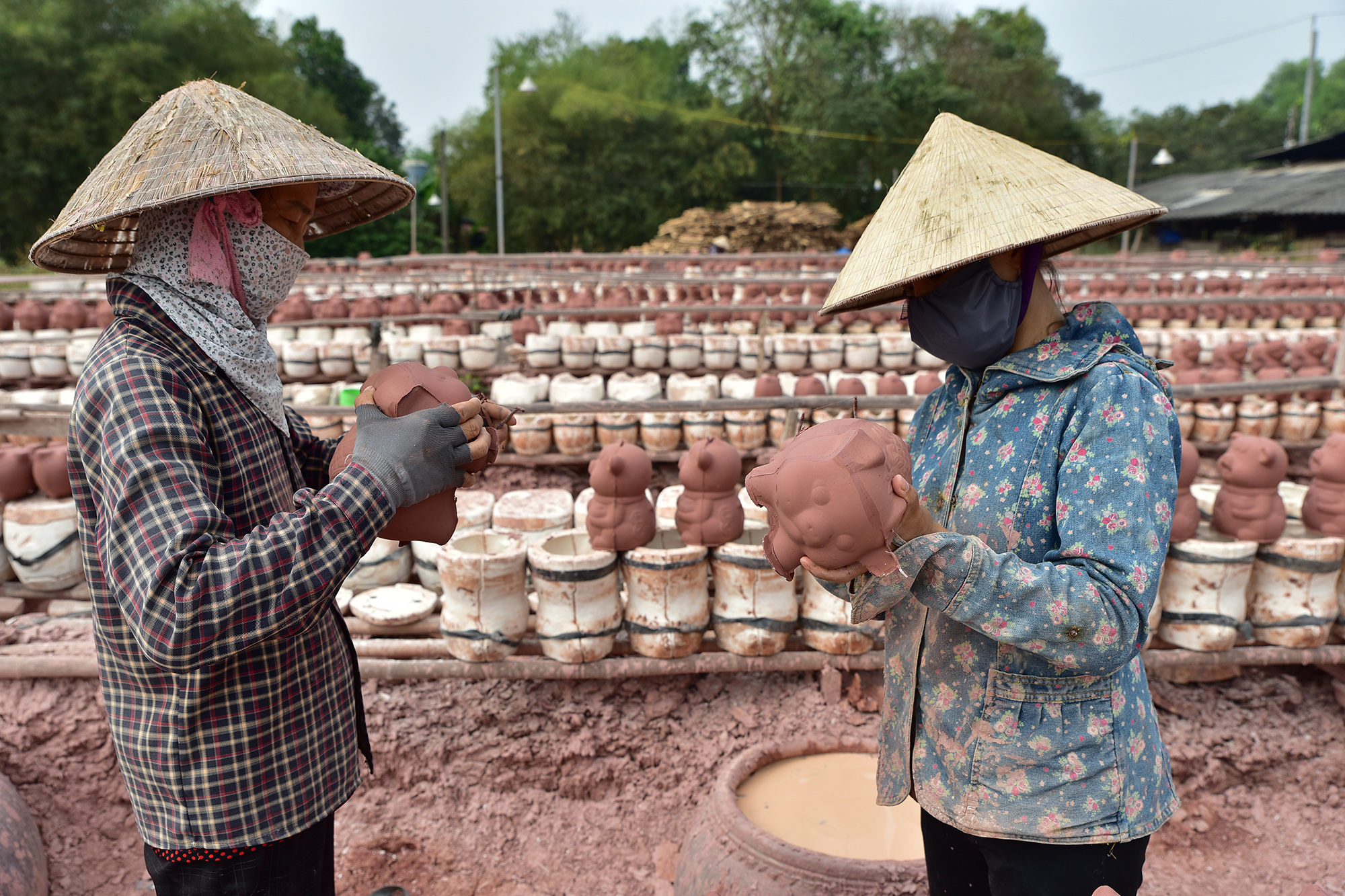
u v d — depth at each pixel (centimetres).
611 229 3519
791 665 288
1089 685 137
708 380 628
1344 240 3012
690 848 220
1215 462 610
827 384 660
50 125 2452
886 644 160
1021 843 140
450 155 3634
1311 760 284
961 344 141
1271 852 262
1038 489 136
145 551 120
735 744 287
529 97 3444
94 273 168
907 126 3997
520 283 1264
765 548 133
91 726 273
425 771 285
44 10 2483
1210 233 3575
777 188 4044
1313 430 601
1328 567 277
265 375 153
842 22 4109
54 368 711
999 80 4266
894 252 140
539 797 285
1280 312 1036
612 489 271
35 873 240
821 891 193
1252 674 302
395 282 1091
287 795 150
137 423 126
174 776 142
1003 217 131
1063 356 137
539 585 274
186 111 141
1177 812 273
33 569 340
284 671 148
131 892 251
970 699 142
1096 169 4741
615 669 281
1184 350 726
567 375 611
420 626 296
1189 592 281
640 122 3544
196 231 139
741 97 4066
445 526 149
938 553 120
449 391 149
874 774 249
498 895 250
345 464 143
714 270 1577
